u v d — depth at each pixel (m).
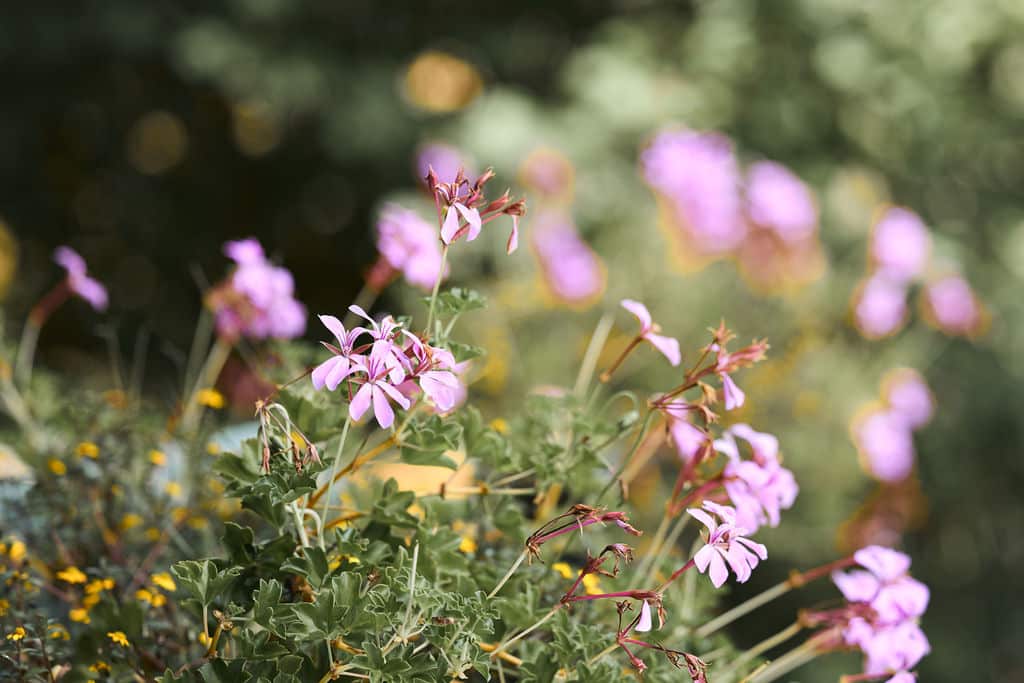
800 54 10.09
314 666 2.52
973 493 9.50
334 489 3.47
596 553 3.28
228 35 10.49
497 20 11.14
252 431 4.03
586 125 9.96
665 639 3.03
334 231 12.05
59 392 3.94
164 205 12.24
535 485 3.24
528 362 7.37
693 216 7.88
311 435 2.75
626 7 10.85
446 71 10.59
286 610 2.40
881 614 2.93
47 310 4.26
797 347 8.09
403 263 3.42
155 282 12.08
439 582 2.69
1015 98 10.51
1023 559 9.66
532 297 7.64
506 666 2.86
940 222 10.49
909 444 7.76
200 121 12.23
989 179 10.73
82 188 12.30
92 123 12.13
